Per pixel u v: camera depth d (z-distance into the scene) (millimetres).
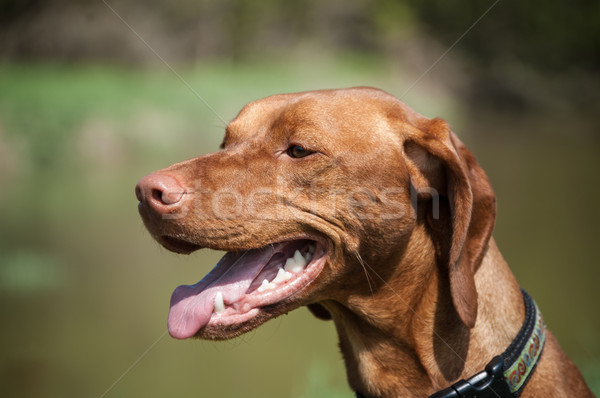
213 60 45250
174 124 23203
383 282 3176
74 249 11539
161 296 9352
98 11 39531
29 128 19641
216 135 23297
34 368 7082
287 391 6434
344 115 3174
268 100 3533
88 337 7906
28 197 15727
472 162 3180
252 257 3248
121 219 13719
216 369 7098
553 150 24469
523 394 2965
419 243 3170
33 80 28906
